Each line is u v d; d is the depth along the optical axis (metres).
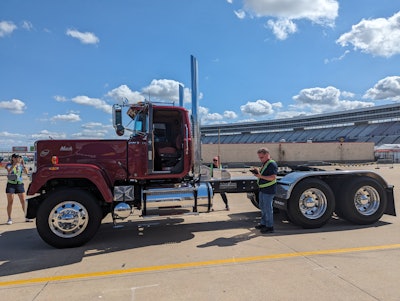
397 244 5.17
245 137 113.31
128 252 5.03
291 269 4.12
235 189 6.86
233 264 4.35
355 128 87.00
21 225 7.22
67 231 5.27
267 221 6.05
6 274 4.17
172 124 6.41
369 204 6.67
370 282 3.68
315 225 6.35
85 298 3.43
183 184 6.25
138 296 3.45
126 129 5.98
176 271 4.15
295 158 43.88
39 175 5.19
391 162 42.81
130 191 5.77
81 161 5.79
